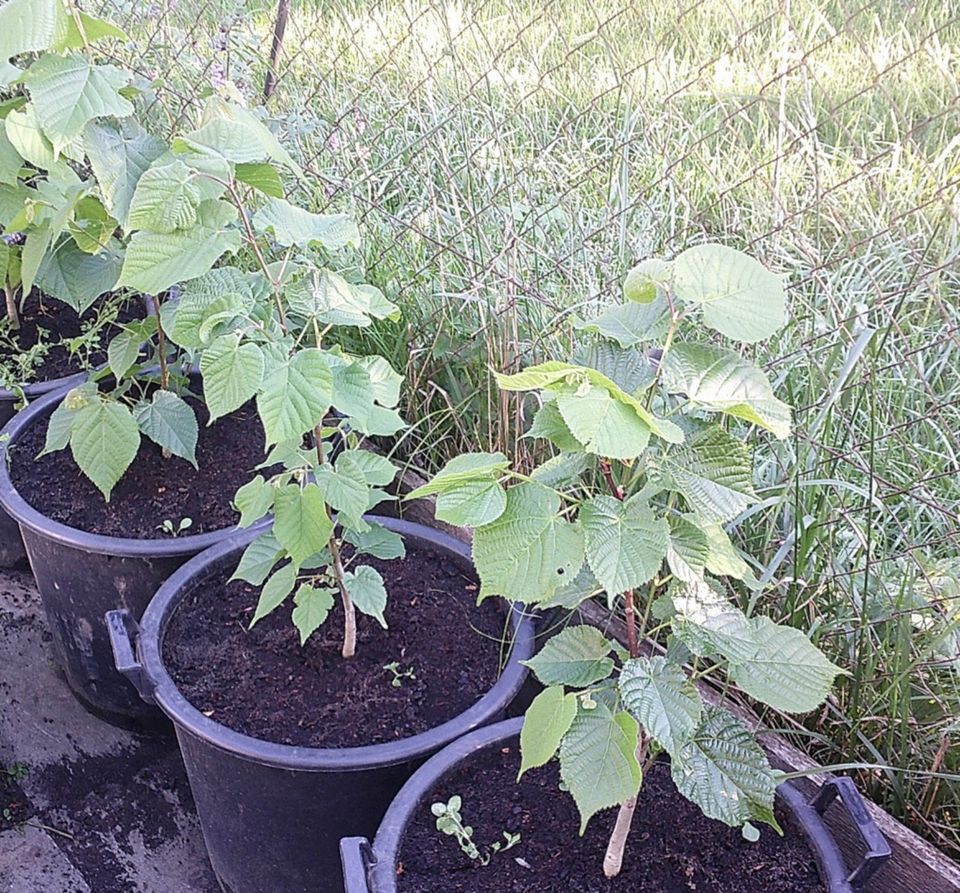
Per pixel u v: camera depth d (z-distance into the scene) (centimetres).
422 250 229
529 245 200
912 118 207
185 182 121
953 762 152
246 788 151
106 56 248
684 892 124
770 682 105
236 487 205
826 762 162
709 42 233
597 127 223
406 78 242
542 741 105
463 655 169
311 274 134
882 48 206
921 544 167
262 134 128
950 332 165
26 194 187
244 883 167
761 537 177
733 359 100
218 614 177
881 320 186
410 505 222
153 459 211
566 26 245
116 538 186
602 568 93
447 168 212
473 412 222
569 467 104
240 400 122
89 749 207
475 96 219
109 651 199
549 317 200
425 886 126
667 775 140
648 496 99
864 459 170
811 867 126
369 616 175
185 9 300
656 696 104
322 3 283
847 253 170
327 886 159
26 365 236
